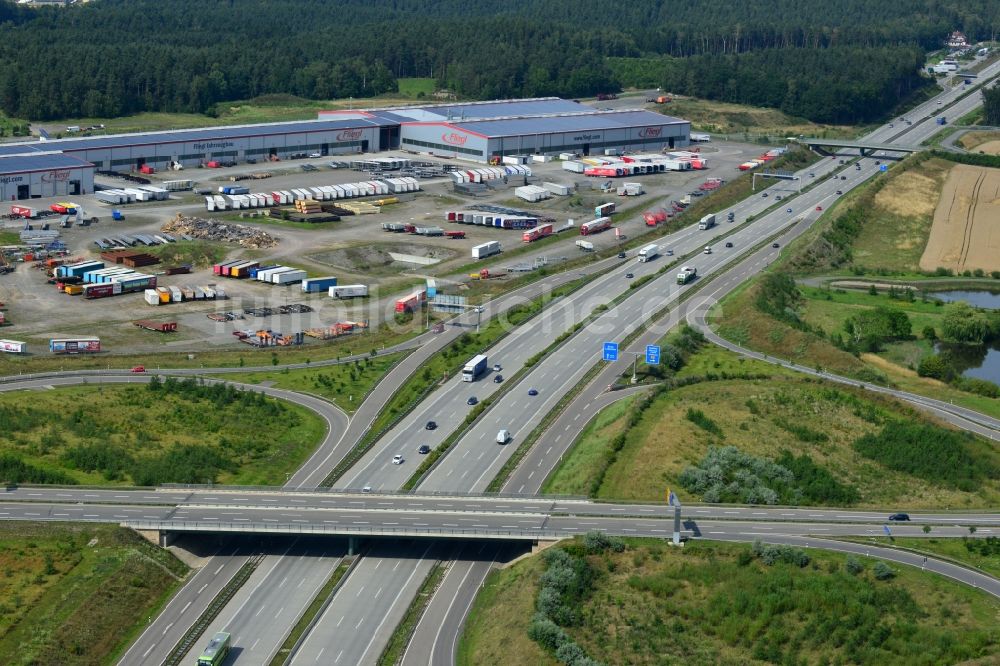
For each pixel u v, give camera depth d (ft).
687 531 547.90
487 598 520.83
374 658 481.05
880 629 481.87
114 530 542.16
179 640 488.44
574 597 501.15
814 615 492.54
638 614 495.00
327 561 547.08
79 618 491.72
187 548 552.41
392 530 540.52
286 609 510.17
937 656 467.93
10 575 512.63
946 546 547.49
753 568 518.78
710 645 480.64
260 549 555.69
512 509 567.59
